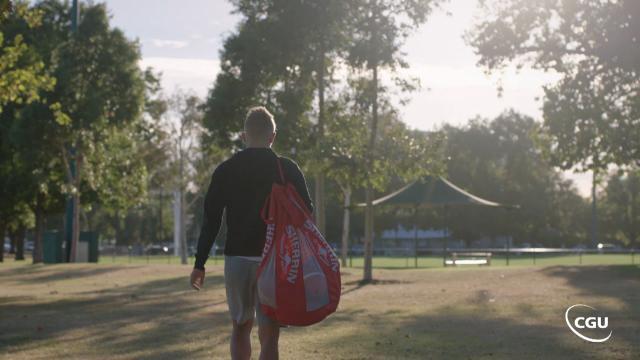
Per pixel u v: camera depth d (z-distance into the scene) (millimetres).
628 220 102812
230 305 5957
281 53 27953
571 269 29812
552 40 24672
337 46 27062
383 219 92312
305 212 5684
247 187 5852
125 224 119375
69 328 13031
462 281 25906
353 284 25484
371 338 11531
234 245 5844
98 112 41250
